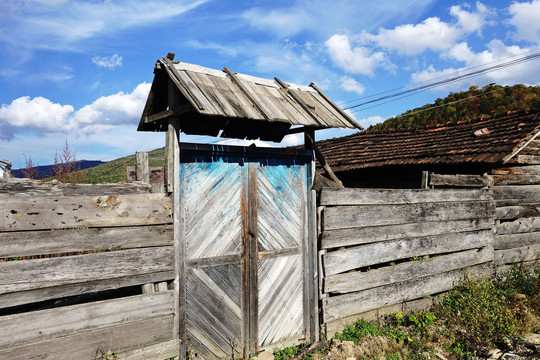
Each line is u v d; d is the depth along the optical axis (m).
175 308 4.08
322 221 5.25
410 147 10.98
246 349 4.73
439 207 6.48
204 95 4.06
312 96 5.46
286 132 5.89
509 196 7.80
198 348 4.32
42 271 3.32
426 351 5.06
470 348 5.21
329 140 16.89
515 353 5.01
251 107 4.36
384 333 5.46
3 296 3.16
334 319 5.33
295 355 4.92
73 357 3.45
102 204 3.65
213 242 4.46
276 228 5.02
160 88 4.53
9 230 3.18
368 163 11.04
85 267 3.53
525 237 7.97
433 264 6.39
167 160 4.13
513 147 7.61
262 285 4.89
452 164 8.52
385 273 5.82
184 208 4.25
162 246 4.02
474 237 6.96
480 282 6.84
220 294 4.51
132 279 3.80
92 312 3.56
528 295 6.87
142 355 3.82
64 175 10.66
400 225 6.02
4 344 3.14
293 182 5.21
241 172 4.72
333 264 5.30
